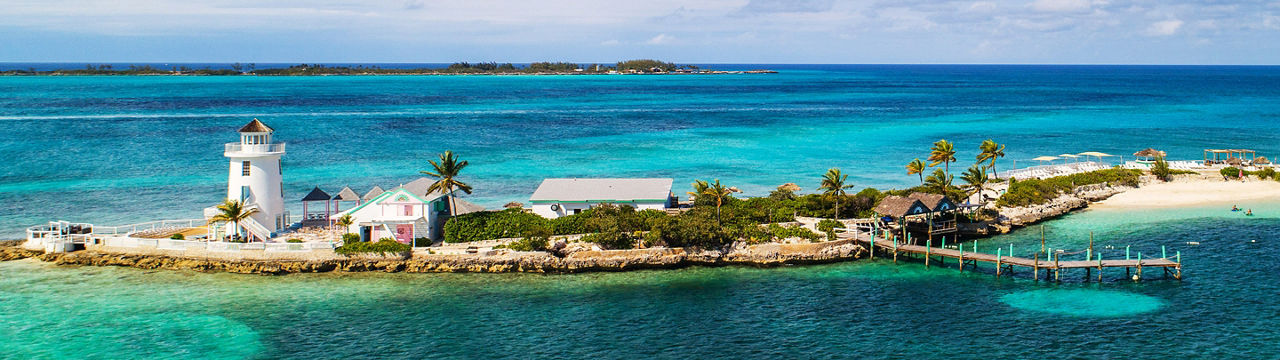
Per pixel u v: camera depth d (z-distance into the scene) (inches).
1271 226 3725.4
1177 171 4874.5
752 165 5772.6
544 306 2694.4
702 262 3174.2
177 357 2289.6
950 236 3582.7
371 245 3080.7
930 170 5536.4
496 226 3294.8
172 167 5482.3
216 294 2805.1
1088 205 4286.4
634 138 7347.4
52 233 3257.9
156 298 2760.8
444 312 2640.3
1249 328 2455.7
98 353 2314.2
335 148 6520.7
